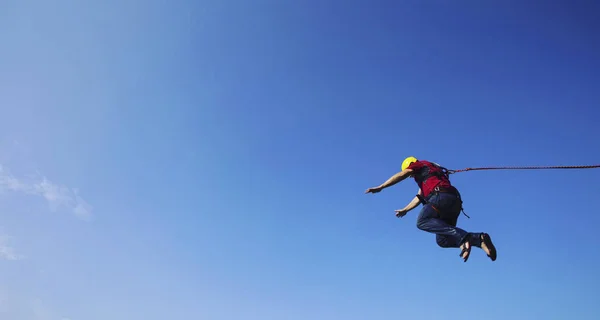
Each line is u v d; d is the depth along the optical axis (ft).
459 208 25.84
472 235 24.00
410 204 29.30
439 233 25.29
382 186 27.25
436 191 25.84
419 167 27.40
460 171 29.17
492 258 23.32
